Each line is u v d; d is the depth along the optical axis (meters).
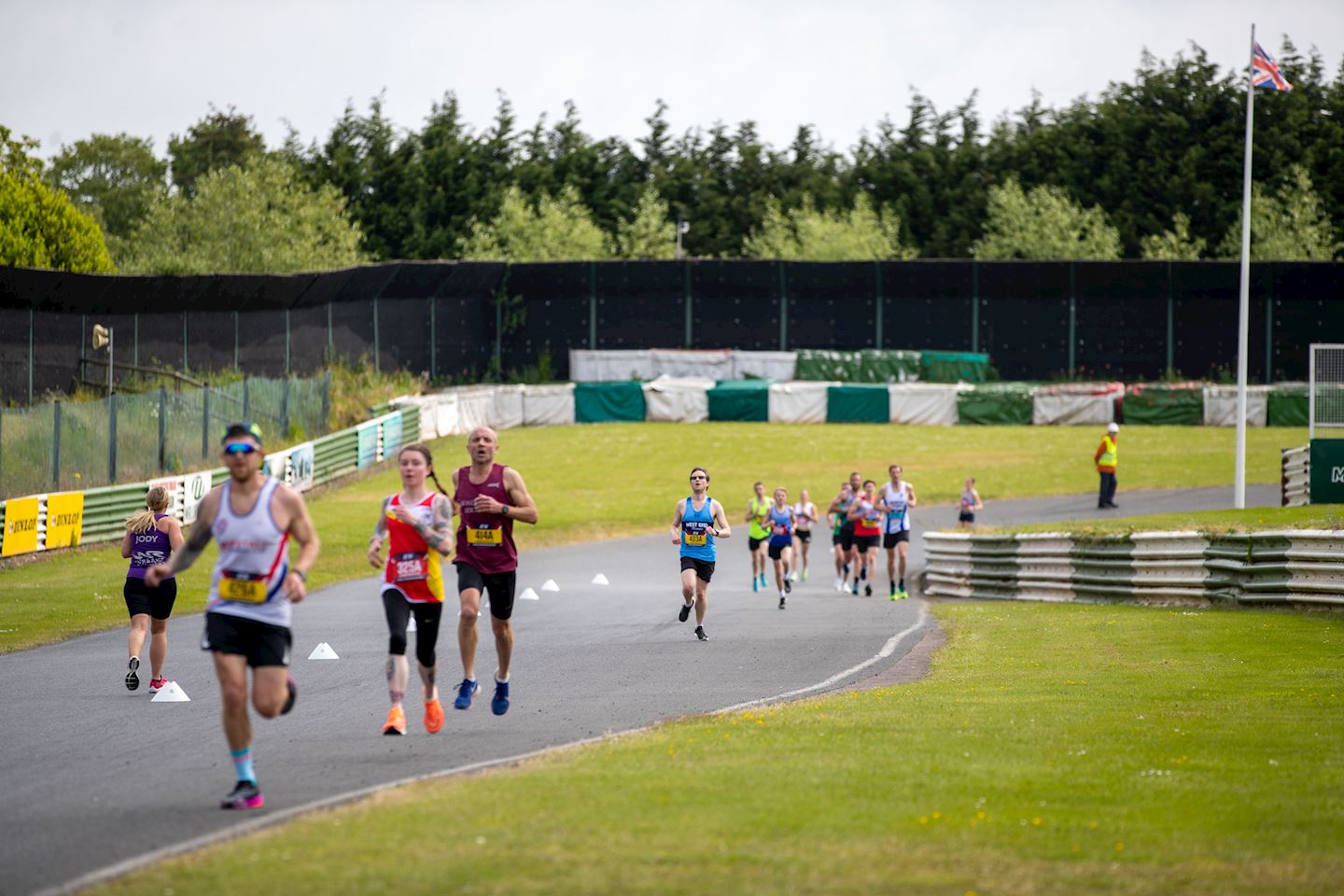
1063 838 18.14
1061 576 59.09
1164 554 54.56
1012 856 17.25
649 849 17.48
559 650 44.75
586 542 91.31
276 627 20.98
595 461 126.81
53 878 17.19
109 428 81.88
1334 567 48.59
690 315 169.75
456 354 165.38
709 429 147.62
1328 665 36.88
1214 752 24.47
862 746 25.22
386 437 123.56
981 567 64.00
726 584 71.81
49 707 33.31
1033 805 20.00
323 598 63.25
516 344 169.88
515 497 28.66
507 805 19.98
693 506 47.44
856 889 15.88
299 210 198.38
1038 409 149.00
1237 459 86.38
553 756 24.70
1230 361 165.00
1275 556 50.62
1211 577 52.84
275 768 24.58
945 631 50.19
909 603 62.12
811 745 25.34
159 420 89.44
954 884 16.06
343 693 34.94
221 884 16.06
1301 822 19.05
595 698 34.03
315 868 16.69
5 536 68.69
